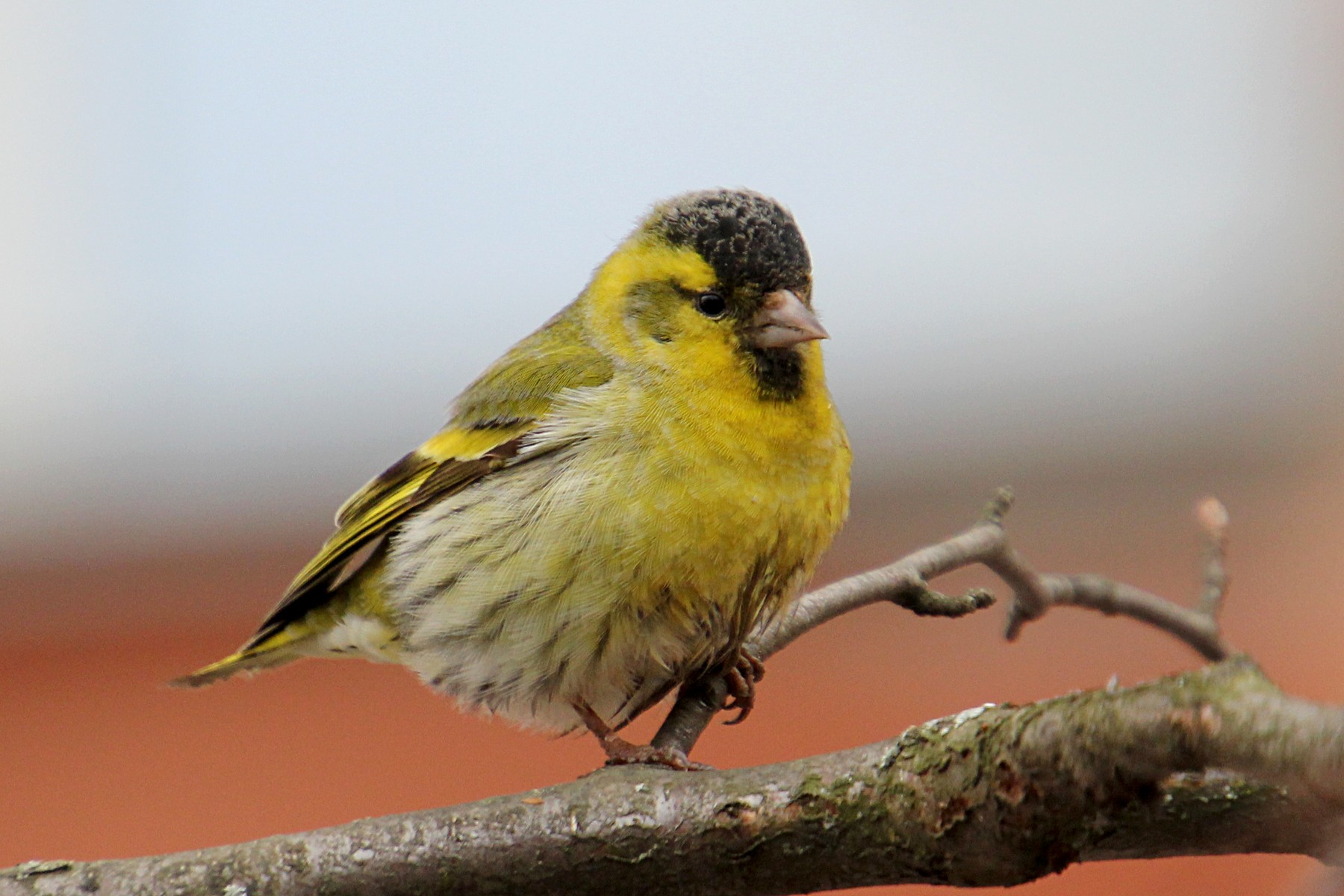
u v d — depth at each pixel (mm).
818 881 6680
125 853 14570
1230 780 6168
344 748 15289
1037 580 10406
